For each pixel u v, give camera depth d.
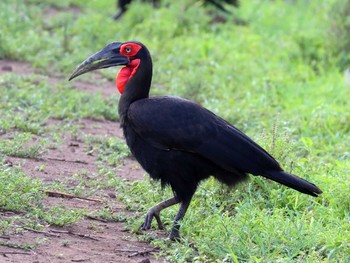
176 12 30.48
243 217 13.60
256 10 34.38
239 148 12.93
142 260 12.12
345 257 12.43
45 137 18.12
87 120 20.06
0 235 12.44
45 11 32.84
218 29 30.42
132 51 13.69
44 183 15.15
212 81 24.27
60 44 26.66
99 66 13.77
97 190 15.28
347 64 26.66
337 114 20.95
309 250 12.57
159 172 13.30
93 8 34.75
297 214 13.99
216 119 13.22
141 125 13.11
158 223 13.64
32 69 24.03
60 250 12.27
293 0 37.03
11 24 28.06
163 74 24.42
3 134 17.73
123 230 13.52
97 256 12.23
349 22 27.31
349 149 18.45
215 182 14.84
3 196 13.51
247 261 12.19
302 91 23.81
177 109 13.10
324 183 15.21
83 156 17.23
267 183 14.96
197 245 12.77
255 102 22.34
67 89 22.05
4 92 20.48
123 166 16.98
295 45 27.98
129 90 13.62
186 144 12.90
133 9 30.66
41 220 13.30
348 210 14.59
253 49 28.00
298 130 19.95
